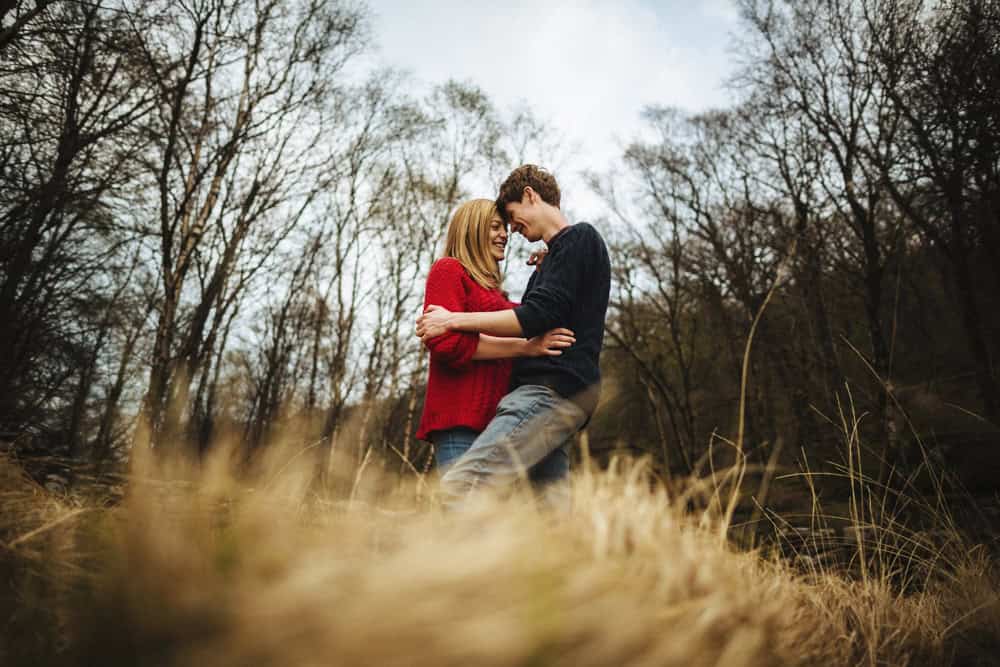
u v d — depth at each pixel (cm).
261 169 1000
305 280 1380
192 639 32
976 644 109
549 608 36
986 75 751
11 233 629
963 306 914
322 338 1414
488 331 148
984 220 875
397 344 1398
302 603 32
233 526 49
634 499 75
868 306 980
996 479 543
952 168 830
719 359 1544
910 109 866
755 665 54
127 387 722
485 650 31
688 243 1492
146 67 702
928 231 947
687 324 1591
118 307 873
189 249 817
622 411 1384
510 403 145
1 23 531
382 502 82
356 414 1256
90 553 58
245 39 828
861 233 1046
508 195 183
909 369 1033
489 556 39
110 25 620
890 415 506
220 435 69
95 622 35
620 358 1598
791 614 82
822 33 1068
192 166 847
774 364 1227
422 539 59
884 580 123
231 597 33
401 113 1316
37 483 99
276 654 31
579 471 90
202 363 955
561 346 151
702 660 47
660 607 48
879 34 919
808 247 1107
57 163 628
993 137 765
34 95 585
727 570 75
